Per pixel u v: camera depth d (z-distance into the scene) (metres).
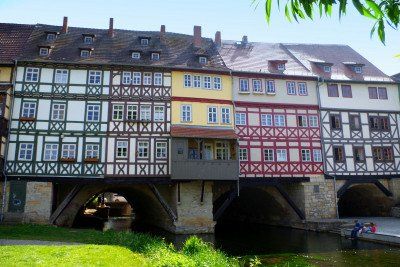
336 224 22.91
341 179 25.83
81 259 9.52
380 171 26.70
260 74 25.62
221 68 24.88
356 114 27.22
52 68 22.30
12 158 20.73
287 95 26.05
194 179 21.45
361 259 15.10
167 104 23.20
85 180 21.19
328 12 2.36
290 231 24.36
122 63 22.84
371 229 19.67
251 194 28.33
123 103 22.62
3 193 20.20
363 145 26.80
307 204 24.77
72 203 21.95
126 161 21.83
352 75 28.61
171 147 21.77
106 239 14.48
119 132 22.14
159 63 23.98
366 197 28.78
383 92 28.31
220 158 23.48
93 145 21.72
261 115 25.16
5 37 24.30
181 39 27.84
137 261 10.12
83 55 23.42
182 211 22.03
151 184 21.98
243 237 21.92
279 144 25.06
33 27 25.81
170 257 10.11
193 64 24.73
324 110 26.53
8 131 20.94
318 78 26.61
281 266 13.54
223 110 24.25
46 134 21.38
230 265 11.57
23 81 21.78
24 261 8.64
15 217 19.98
